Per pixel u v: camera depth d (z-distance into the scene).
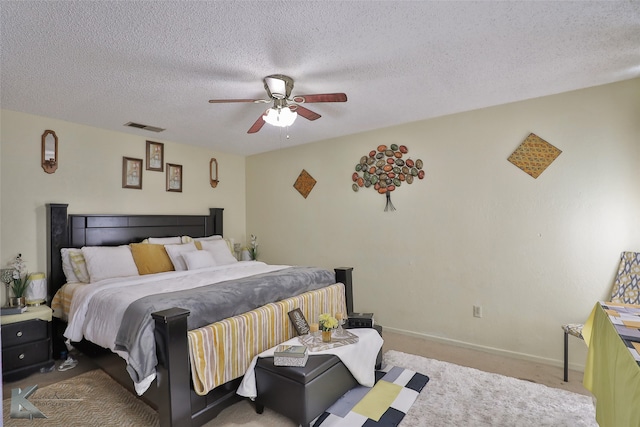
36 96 2.86
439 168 3.62
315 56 2.26
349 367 2.40
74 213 3.57
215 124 3.71
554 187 3.03
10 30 1.90
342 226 4.34
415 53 2.24
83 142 3.66
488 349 3.33
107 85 2.66
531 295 3.13
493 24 1.93
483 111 3.36
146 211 4.20
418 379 2.73
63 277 3.35
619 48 2.21
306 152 4.69
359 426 2.14
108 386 2.70
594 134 2.86
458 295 3.51
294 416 2.10
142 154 4.18
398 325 3.89
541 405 2.36
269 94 2.60
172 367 1.97
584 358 2.90
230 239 4.95
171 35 1.98
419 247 3.76
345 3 1.73
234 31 1.95
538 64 2.43
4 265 3.12
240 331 2.39
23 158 3.26
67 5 1.69
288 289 2.98
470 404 2.38
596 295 2.85
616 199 2.78
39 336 2.97
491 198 3.33
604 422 1.50
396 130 3.90
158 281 3.06
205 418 2.18
